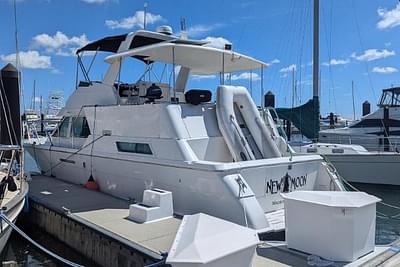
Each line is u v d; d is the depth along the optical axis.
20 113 7.40
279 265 4.19
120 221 5.89
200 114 6.85
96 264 5.59
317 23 14.92
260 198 5.94
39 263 6.28
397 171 13.26
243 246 3.41
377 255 4.41
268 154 7.03
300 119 13.74
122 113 7.60
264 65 8.48
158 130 6.69
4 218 5.14
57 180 9.71
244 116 7.22
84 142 8.95
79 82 9.76
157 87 8.30
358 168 13.79
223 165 5.57
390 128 17.42
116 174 7.74
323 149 14.36
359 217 4.29
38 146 10.83
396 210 10.79
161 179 6.55
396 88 18.83
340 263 4.18
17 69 7.39
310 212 4.43
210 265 3.16
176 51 7.61
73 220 6.15
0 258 6.36
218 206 5.55
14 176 7.80
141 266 4.61
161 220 5.88
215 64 8.78
